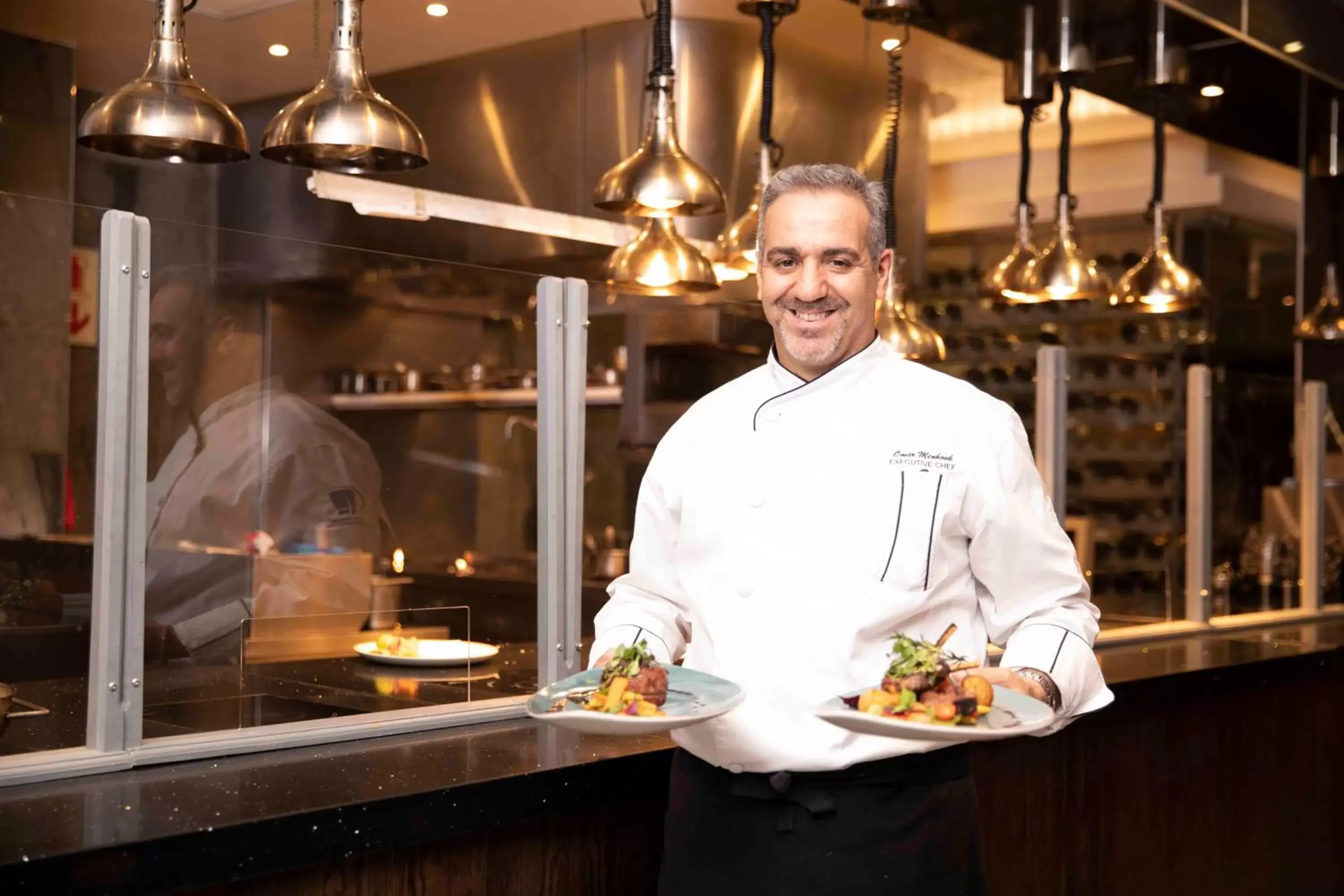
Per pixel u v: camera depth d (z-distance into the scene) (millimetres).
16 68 3977
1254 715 3305
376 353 2166
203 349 1990
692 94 4070
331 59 2266
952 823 1635
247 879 1552
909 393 1671
